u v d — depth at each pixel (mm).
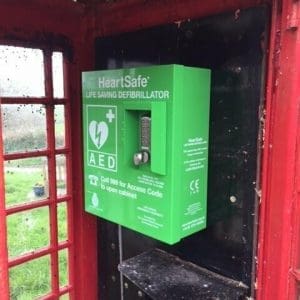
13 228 1989
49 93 1839
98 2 1838
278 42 1247
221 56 1439
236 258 1512
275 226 1314
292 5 1189
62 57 1887
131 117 1474
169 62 1615
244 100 1396
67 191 2018
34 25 1747
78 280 2123
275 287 1337
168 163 1343
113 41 1832
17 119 1767
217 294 1479
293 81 1213
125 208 1549
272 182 1311
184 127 1354
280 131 1266
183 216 1414
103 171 1625
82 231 2092
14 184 1826
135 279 1614
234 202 1476
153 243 1842
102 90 1562
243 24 1363
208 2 1458
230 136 1453
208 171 1534
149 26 1678
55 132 1907
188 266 1693
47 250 1942
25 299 2047
